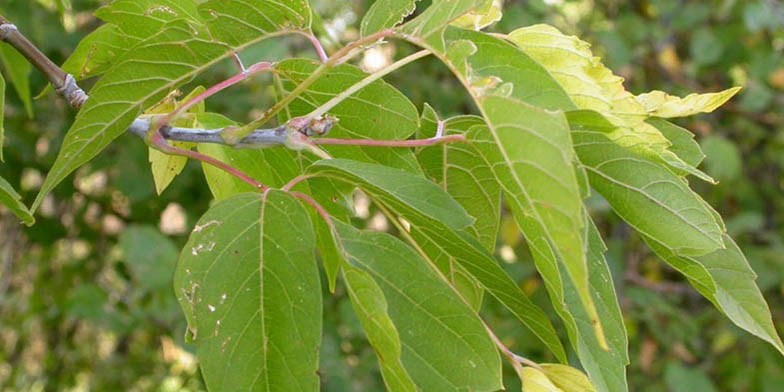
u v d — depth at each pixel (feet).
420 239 1.64
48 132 4.99
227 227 1.44
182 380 6.55
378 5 1.53
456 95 5.05
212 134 1.54
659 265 5.90
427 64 5.19
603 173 1.53
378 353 1.41
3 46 2.38
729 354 5.42
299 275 1.41
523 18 4.75
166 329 4.23
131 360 6.47
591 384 1.48
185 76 1.58
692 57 6.08
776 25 5.14
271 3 1.53
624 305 5.11
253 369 1.39
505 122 1.23
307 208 1.72
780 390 5.15
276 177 1.78
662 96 1.51
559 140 1.18
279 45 4.06
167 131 1.55
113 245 5.85
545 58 1.52
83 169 5.00
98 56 1.78
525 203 1.39
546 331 1.58
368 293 1.38
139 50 1.53
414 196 1.44
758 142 6.28
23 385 6.51
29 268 6.23
